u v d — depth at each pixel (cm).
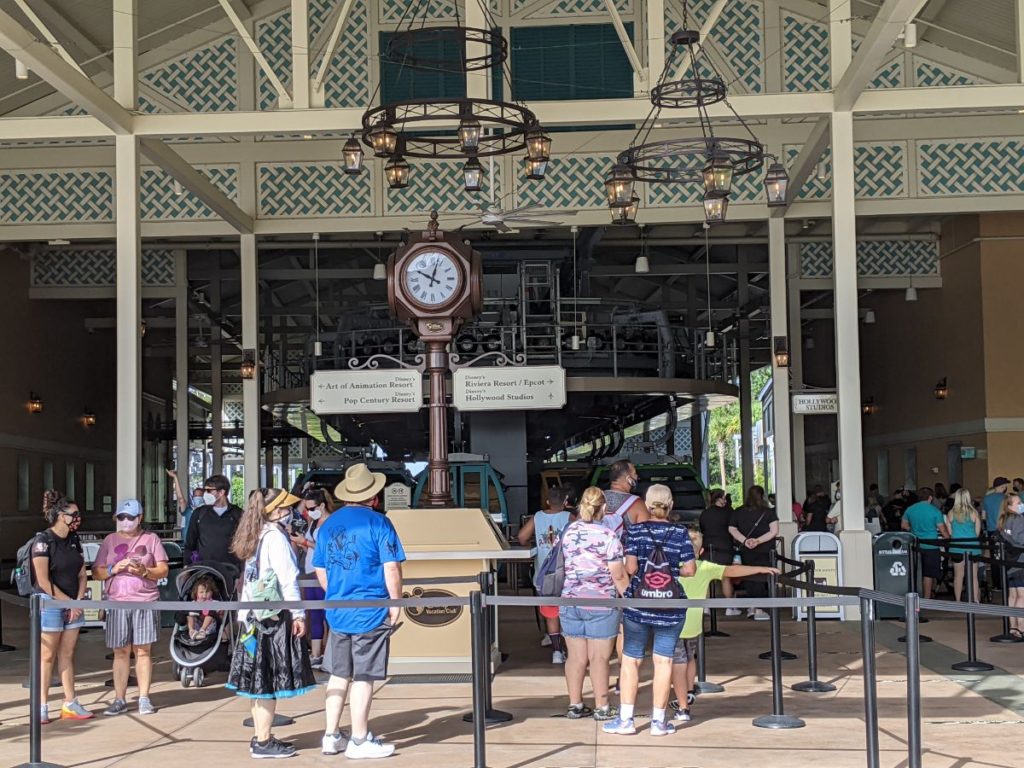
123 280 1277
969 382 2100
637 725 783
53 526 857
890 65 1702
